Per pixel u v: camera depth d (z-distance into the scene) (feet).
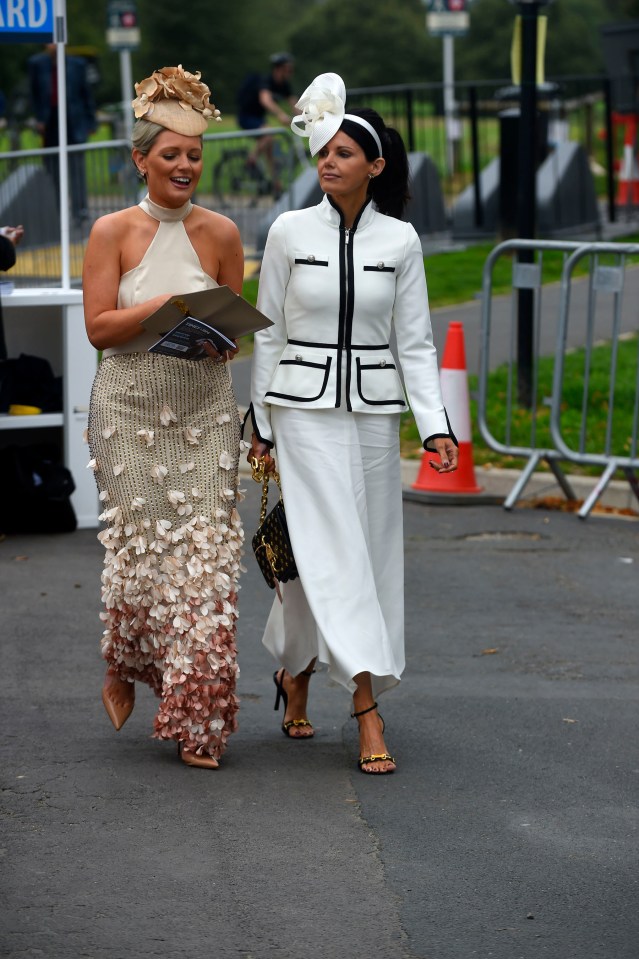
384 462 28.60
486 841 25.17
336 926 21.94
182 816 25.76
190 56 308.60
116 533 27.55
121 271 27.02
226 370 27.78
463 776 28.17
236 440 27.84
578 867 24.23
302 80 312.71
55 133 96.22
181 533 27.27
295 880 23.41
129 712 28.94
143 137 26.53
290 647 29.22
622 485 51.75
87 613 38.14
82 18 288.71
